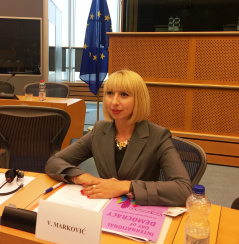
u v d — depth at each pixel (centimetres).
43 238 90
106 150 150
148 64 380
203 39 358
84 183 130
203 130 381
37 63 628
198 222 101
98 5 487
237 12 434
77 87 866
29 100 348
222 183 335
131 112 144
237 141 369
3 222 100
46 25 616
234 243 96
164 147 143
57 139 207
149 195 117
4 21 611
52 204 89
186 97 378
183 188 123
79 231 85
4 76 627
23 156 213
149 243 93
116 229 99
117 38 382
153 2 458
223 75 361
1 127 204
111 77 143
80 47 852
